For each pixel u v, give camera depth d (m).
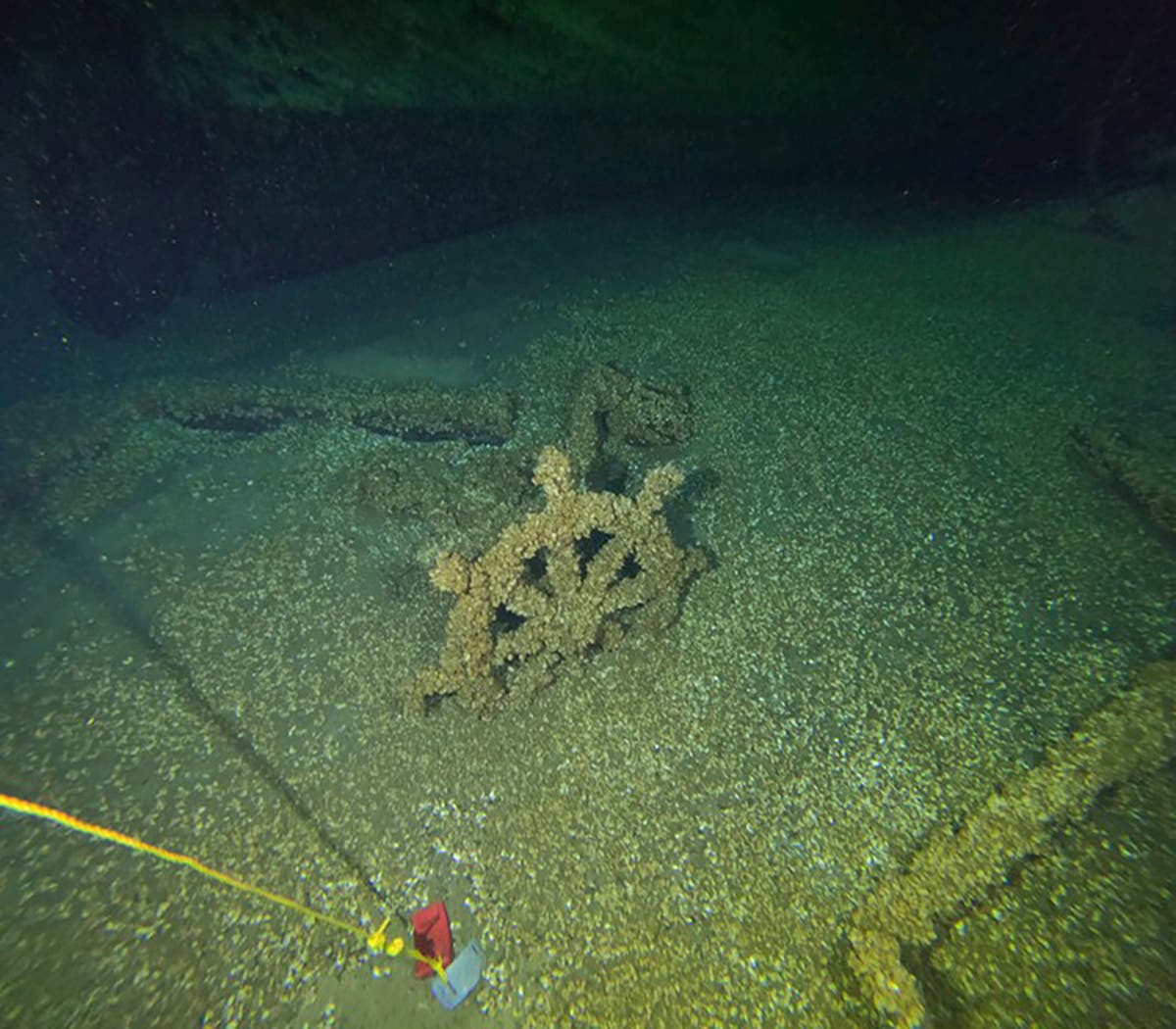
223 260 5.03
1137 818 1.70
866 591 2.43
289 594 2.66
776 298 4.12
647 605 2.32
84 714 2.30
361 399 3.54
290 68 3.83
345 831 1.93
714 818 1.87
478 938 1.69
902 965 1.48
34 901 1.83
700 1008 1.54
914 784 1.88
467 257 4.90
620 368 3.67
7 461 3.49
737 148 4.38
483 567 1.98
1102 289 3.81
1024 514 2.64
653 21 3.28
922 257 4.36
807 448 3.07
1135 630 2.18
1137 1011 1.42
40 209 4.72
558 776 2.00
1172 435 2.75
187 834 1.95
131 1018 1.61
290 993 1.63
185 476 3.29
